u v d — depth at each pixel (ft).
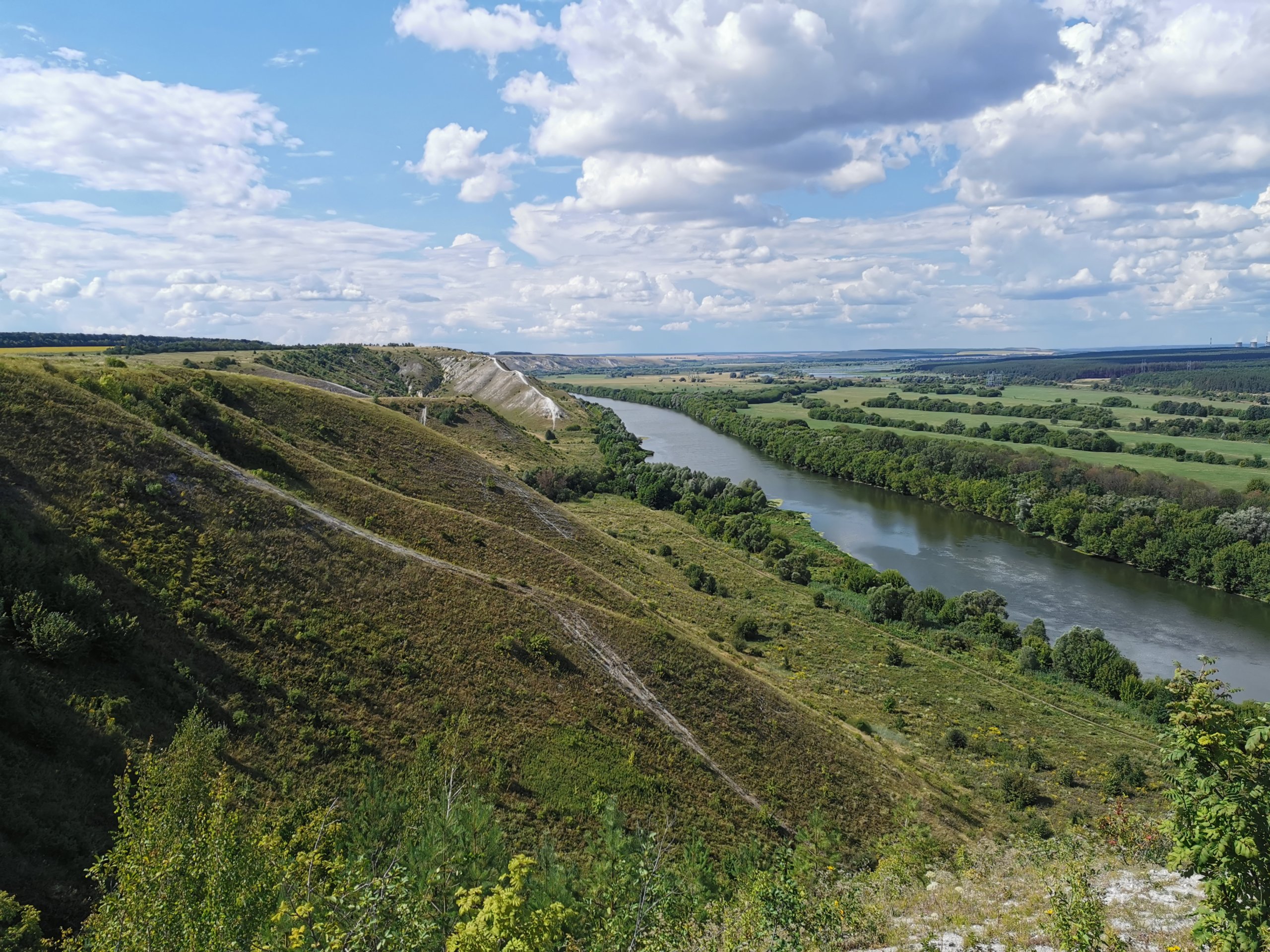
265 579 106.73
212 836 40.91
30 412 110.01
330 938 37.37
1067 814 115.55
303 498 138.41
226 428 148.56
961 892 61.41
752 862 84.53
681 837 90.12
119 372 145.59
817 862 85.92
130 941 36.68
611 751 102.58
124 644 81.41
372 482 171.22
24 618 75.97
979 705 158.61
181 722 75.61
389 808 70.90
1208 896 34.17
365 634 106.93
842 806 107.45
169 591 95.09
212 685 86.12
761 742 117.70
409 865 53.78
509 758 94.94
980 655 186.09
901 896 65.31
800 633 193.16
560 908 39.88
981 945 47.62
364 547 125.08
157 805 44.14
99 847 59.67
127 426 118.83
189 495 113.70
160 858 39.01
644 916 48.67
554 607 131.85
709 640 173.68
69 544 92.79
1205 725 34.01
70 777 64.75
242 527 113.70
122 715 73.92
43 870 55.31
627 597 160.25
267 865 44.80
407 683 101.60
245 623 97.50
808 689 157.58
